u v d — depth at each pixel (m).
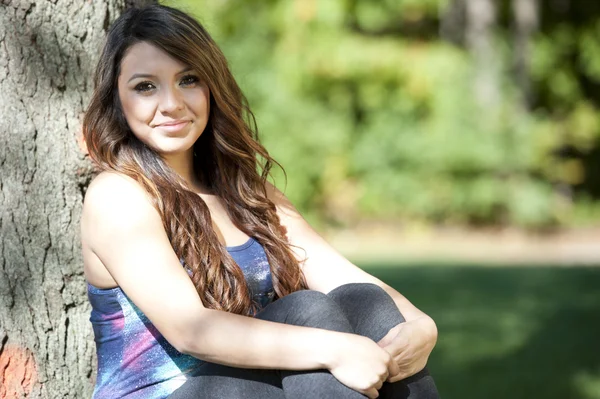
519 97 24.81
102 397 3.91
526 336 10.45
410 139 23.73
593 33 27.16
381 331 3.91
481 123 23.59
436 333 3.98
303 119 23.77
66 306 4.26
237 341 3.64
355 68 23.83
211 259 3.99
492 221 23.56
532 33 25.69
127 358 3.90
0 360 4.13
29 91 4.20
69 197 4.26
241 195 4.44
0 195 4.14
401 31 25.80
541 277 15.41
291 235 4.64
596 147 27.44
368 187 23.86
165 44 4.00
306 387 3.63
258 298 4.24
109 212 3.87
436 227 23.53
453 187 23.42
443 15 25.67
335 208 23.98
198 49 4.07
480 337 10.43
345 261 4.62
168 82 4.03
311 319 3.76
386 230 23.33
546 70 26.48
